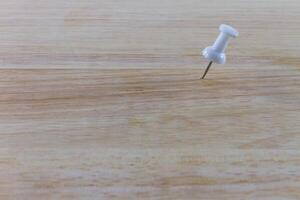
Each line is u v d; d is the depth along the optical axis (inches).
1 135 40.8
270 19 56.6
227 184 38.0
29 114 42.6
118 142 40.7
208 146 40.7
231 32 43.7
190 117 43.2
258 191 37.7
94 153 39.7
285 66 49.1
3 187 37.1
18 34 51.8
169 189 37.5
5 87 45.1
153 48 50.9
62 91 45.1
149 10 57.5
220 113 43.6
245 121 43.0
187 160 39.5
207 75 47.5
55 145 40.2
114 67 48.1
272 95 45.6
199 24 55.3
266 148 40.7
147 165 38.9
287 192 37.7
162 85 46.2
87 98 44.4
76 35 52.2
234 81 46.9
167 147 40.5
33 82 45.8
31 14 55.4
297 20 56.6
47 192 36.9
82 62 48.4
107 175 38.1
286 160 39.8
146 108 43.8
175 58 49.6
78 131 41.5
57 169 38.4
